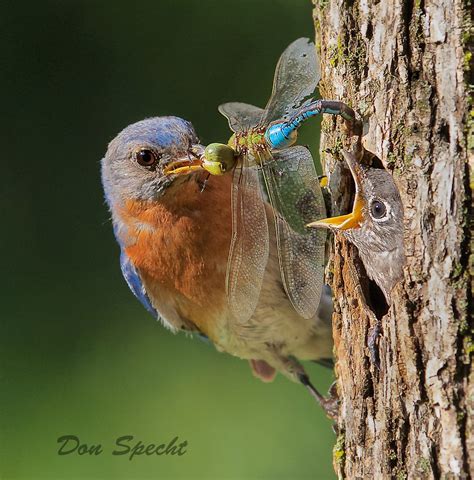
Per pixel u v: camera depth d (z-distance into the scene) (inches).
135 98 745.0
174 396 641.0
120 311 681.6
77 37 753.6
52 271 700.7
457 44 287.1
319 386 636.7
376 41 315.9
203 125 744.3
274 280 408.8
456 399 287.6
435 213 291.4
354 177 319.9
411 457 300.7
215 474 609.9
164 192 424.5
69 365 661.9
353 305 339.0
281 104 331.0
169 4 761.6
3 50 745.6
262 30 756.6
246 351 454.6
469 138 285.1
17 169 726.5
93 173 729.0
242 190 351.9
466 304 285.7
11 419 637.9
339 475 350.9
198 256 426.3
